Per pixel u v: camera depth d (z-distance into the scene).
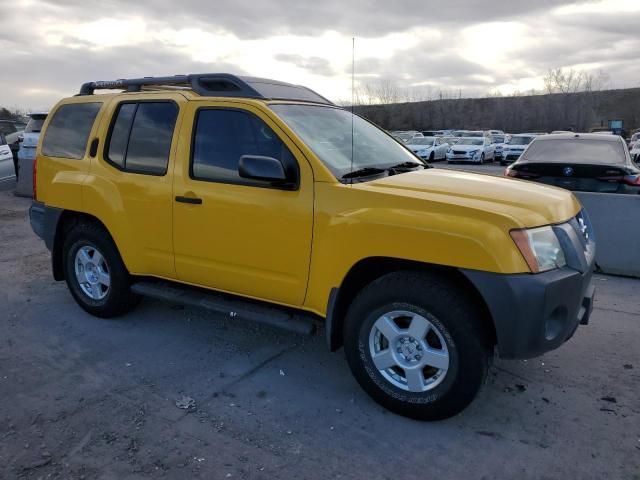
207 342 4.40
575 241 3.24
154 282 4.63
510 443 3.08
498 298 2.89
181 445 3.03
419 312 3.11
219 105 3.89
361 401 3.52
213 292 4.18
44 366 3.98
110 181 4.43
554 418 3.33
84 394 3.57
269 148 3.64
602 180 7.72
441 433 3.17
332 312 3.41
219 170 3.85
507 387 3.69
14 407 3.41
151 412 3.36
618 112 70.00
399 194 3.21
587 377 3.85
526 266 2.91
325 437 3.12
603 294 5.65
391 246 3.12
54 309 5.12
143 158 4.29
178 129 4.06
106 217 4.44
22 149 11.84
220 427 3.21
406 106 79.88
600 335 4.57
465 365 3.03
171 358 4.12
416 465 2.89
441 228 2.99
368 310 3.29
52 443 3.04
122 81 4.71
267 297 3.76
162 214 4.11
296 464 2.88
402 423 3.27
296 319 3.71
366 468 2.86
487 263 2.89
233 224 3.74
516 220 2.95
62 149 4.91
